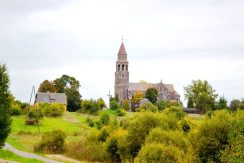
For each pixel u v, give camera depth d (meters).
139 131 60.41
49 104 143.75
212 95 165.50
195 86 175.75
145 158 50.12
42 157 63.53
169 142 51.75
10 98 51.31
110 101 179.50
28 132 99.50
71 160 64.56
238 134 33.28
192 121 69.94
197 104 164.62
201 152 47.72
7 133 50.88
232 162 34.06
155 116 61.16
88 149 67.62
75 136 93.88
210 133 47.44
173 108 95.06
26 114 122.19
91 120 120.00
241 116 42.03
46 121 123.19
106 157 65.31
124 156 61.94
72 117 137.00
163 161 48.91
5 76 50.81
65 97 169.88
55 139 73.25
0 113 50.12
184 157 47.84
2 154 55.19
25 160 52.44
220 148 46.66
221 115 48.12
